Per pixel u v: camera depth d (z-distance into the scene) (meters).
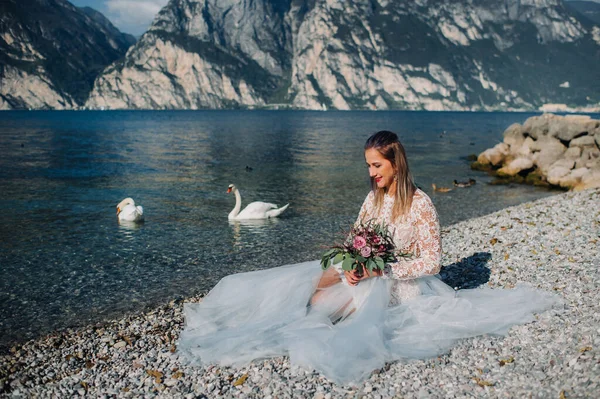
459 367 4.18
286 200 18.84
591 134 25.64
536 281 6.23
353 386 3.97
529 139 28.89
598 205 11.79
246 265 10.26
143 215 15.51
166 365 4.82
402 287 4.77
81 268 10.05
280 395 3.93
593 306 5.04
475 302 5.11
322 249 11.50
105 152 40.81
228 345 4.65
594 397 3.29
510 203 18.41
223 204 18.05
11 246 11.80
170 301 8.07
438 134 74.50
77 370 5.11
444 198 19.81
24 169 28.55
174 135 67.31
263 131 80.00
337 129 88.56
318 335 4.46
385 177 4.58
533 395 3.58
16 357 5.88
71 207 17.14
